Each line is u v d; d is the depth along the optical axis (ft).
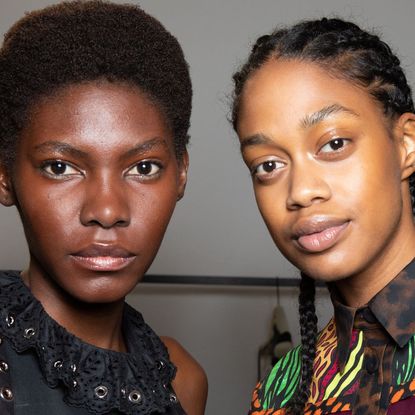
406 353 3.84
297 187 3.83
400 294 3.92
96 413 3.84
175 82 3.97
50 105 3.67
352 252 3.84
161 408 4.08
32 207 3.73
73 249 3.69
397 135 4.01
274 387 4.54
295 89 3.90
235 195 10.48
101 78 3.71
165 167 3.85
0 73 3.83
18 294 3.99
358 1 10.90
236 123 4.24
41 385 3.84
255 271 10.37
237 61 10.62
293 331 10.27
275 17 10.77
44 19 3.82
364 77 3.92
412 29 10.92
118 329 4.26
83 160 3.66
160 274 10.26
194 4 10.72
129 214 3.72
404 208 4.03
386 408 3.78
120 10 3.94
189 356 4.96
